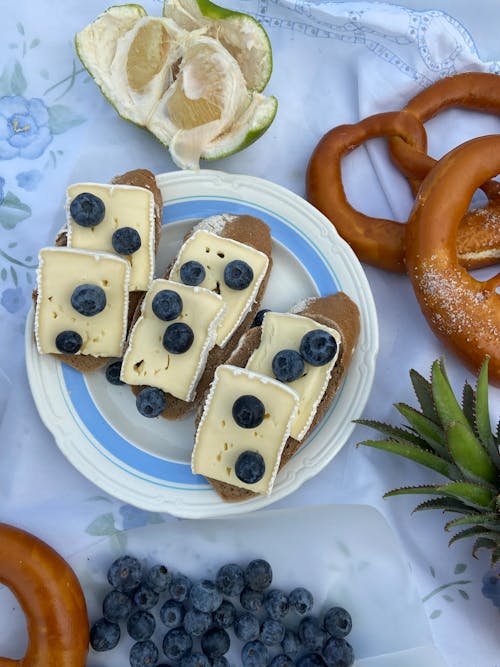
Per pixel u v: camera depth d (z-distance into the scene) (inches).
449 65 17.8
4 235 17.4
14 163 17.7
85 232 15.6
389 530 16.1
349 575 16.2
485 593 16.0
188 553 16.2
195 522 16.3
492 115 18.0
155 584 15.6
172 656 15.5
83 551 16.1
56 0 18.0
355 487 16.2
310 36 18.1
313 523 16.4
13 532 15.2
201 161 17.7
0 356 17.0
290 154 18.0
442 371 13.8
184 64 16.6
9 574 14.8
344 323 15.7
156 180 16.6
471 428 14.4
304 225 16.4
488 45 18.3
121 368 15.4
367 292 16.0
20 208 17.5
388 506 16.1
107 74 17.0
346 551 16.3
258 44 16.4
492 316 14.9
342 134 17.1
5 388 16.9
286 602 15.7
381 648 16.0
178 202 16.7
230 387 14.7
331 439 15.4
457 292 15.0
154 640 16.2
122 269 15.3
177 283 15.3
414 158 16.9
